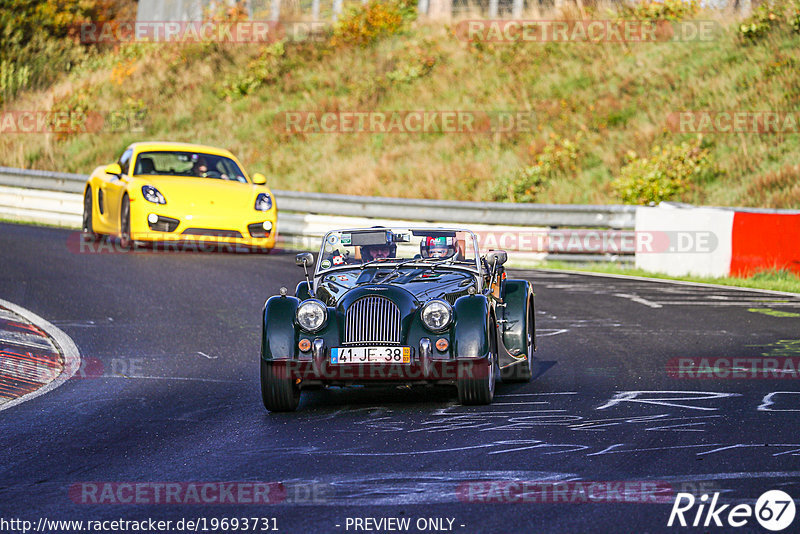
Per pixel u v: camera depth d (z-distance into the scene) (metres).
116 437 25.23
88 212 66.81
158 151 63.66
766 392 29.11
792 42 97.69
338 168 95.69
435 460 21.97
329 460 22.25
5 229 74.19
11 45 124.44
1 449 24.03
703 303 49.62
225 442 24.47
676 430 24.39
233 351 38.62
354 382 28.09
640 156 87.00
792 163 81.69
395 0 124.38
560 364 35.19
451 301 29.12
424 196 88.62
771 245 59.03
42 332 40.72
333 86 111.31
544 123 96.50
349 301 28.20
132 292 50.72
